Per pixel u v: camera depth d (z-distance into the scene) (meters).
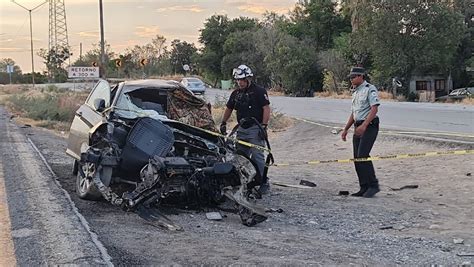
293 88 64.50
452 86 58.56
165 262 5.33
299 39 74.38
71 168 10.82
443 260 5.74
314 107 30.92
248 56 73.50
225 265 5.26
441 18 50.34
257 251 5.76
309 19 77.75
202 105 8.99
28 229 6.16
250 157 8.22
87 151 7.72
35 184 8.64
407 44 51.22
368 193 9.10
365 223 7.36
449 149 12.53
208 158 7.62
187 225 6.85
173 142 7.54
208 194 7.38
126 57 62.16
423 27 50.56
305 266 5.27
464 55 58.25
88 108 9.34
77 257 5.18
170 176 7.04
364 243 6.39
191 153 7.86
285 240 6.30
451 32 50.75
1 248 5.55
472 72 56.72
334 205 8.40
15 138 16.22
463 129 16.42
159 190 7.05
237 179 7.32
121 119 8.12
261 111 8.58
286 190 9.62
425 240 6.53
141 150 7.44
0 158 11.65
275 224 7.17
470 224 7.23
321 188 9.98
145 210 7.14
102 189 7.38
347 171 12.02
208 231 6.59
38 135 18.00
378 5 51.09
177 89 8.89
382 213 7.90
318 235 6.70
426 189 9.59
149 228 6.63
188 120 8.71
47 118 25.20
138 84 8.92
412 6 49.97
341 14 76.00
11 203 7.45
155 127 7.61
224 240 6.18
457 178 10.06
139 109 8.58
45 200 7.55
